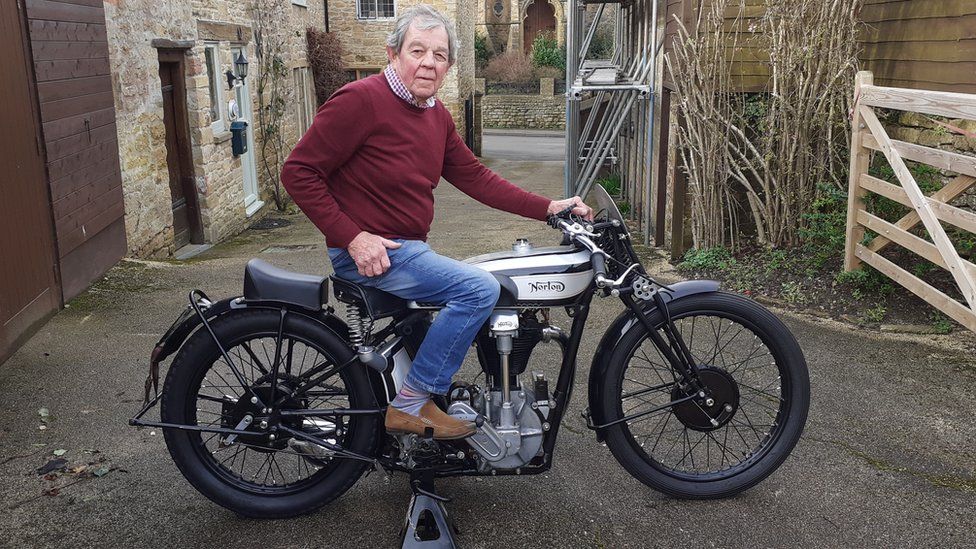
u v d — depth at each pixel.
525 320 2.83
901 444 3.58
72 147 5.92
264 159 14.09
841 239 6.01
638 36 11.71
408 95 2.65
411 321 2.82
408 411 2.75
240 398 2.86
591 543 2.83
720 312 2.99
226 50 11.67
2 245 4.63
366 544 2.82
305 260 8.13
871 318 5.32
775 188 6.96
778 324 3.00
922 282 4.98
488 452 2.79
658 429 3.71
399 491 3.17
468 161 3.01
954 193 4.65
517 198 3.02
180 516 2.98
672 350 3.02
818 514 3.02
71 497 3.09
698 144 7.25
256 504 2.92
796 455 3.47
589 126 13.27
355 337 2.84
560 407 2.89
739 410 3.89
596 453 3.50
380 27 22.05
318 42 18.77
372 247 2.62
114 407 3.93
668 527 2.93
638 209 10.66
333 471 2.95
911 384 4.24
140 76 8.32
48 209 5.45
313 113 19.17
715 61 7.12
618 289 2.85
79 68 6.16
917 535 2.88
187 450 2.89
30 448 3.48
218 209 10.97
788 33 6.66
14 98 5.00
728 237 7.60
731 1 7.31
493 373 2.85
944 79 5.89
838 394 4.11
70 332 5.11
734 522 2.96
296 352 4.71
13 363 4.51
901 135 6.62
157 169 8.84
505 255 2.83
